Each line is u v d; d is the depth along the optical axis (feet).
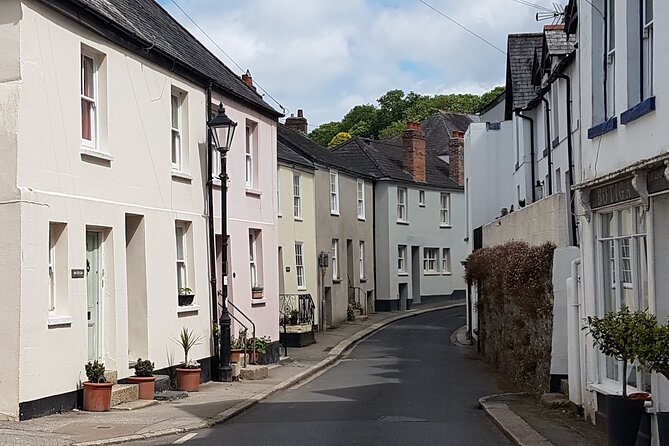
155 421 42.70
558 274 49.29
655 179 32.86
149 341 53.67
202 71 63.05
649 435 32.42
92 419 42.39
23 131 40.78
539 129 89.51
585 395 43.29
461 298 179.22
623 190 36.73
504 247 66.28
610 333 30.71
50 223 43.27
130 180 51.93
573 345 45.09
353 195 142.61
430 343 105.29
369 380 66.80
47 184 42.65
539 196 89.61
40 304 41.47
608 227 41.24
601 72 41.55
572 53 65.46
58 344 42.96
